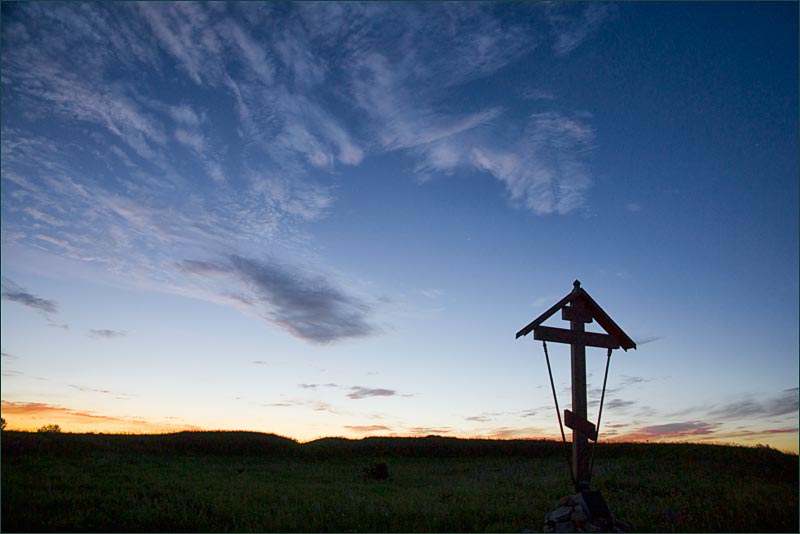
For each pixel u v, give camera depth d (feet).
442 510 57.72
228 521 53.16
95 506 55.67
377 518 54.85
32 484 63.93
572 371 51.85
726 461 96.68
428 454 138.62
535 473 93.97
